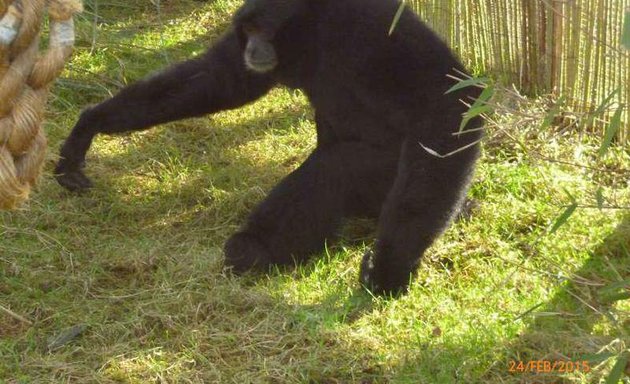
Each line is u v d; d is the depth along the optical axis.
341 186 7.66
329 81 7.91
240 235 7.57
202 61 8.48
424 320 6.80
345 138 8.06
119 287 7.34
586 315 6.59
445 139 7.10
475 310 6.82
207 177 9.20
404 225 7.02
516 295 7.03
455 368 6.08
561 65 9.84
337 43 7.72
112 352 6.33
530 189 8.74
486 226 8.16
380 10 7.62
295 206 7.55
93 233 8.16
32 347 6.46
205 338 6.49
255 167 9.45
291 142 10.00
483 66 10.82
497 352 6.21
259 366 6.16
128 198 8.84
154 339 6.55
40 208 8.45
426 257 7.71
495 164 9.09
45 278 7.36
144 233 8.25
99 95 10.65
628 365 5.80
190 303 6.88
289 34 7.86
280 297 7.01
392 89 7.48
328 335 6.47
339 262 7.68
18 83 3.42
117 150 9.73
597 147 9.28
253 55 7.85
